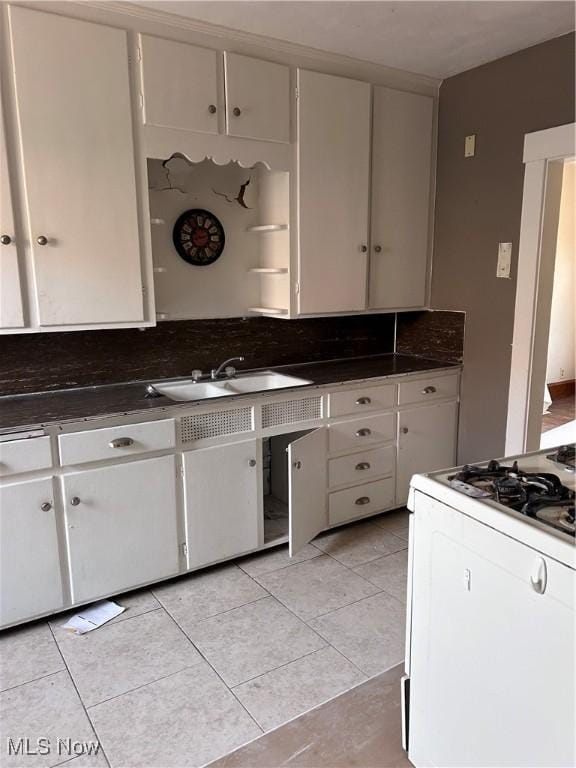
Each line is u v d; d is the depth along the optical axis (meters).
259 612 2.41
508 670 1.30
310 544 3.00
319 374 3.12
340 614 2.40
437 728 1.55
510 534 1.25
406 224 3.33
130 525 2.42
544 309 2.98
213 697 1.94
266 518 3.16
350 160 3.03
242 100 2.64
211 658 2.13
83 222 2.36
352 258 3.14
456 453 3.52
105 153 2.37
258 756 1.71
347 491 3.08
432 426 3.36
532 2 2.31
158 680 2.02
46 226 2.29
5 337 2.55
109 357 2.82
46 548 2.24
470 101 3.14
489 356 3.23
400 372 3.18
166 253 2.89
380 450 3.17
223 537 2.70
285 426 2.81
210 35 2.52
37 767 1.67
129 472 2.38
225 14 2.39
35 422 2.17
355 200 3.09
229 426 2.64
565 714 1.18
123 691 1.97
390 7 2.35
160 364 2.97
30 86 2.18
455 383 3.42
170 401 2.51
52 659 2.13
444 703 1.52
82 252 2.38
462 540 1.39
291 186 2.87
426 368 3.29
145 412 2.38
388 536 3.09
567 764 1.18
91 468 2.29
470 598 1.38
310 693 1.96
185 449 2.53
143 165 2.47
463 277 3.32
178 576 2.66
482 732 1.40
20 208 2.24
